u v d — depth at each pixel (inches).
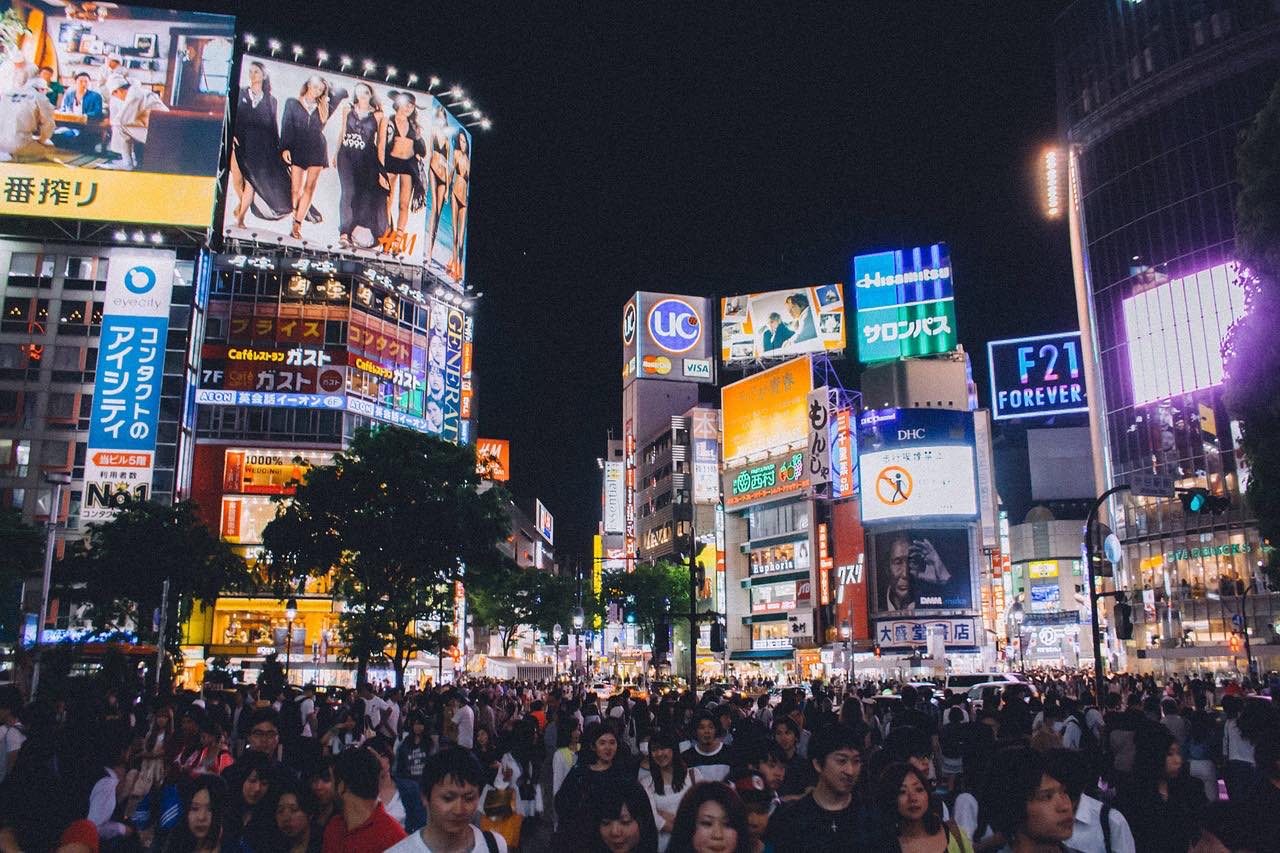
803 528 4114.2
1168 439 3361.2
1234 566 3073.3
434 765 241.1
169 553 1895.9
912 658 3134.8
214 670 1651.1
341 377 3169.3
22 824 222.8
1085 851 277.3
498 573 1733.5
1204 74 3422.7
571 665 4623.5
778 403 4293.8
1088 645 3996.1
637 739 574.6
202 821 309.4
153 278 2987.2
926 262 4008.4
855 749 277.4
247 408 3097.9
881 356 3996.1
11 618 1555.1
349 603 1759.4
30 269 2989.7
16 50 2940.5
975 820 326.0
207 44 3061.0
